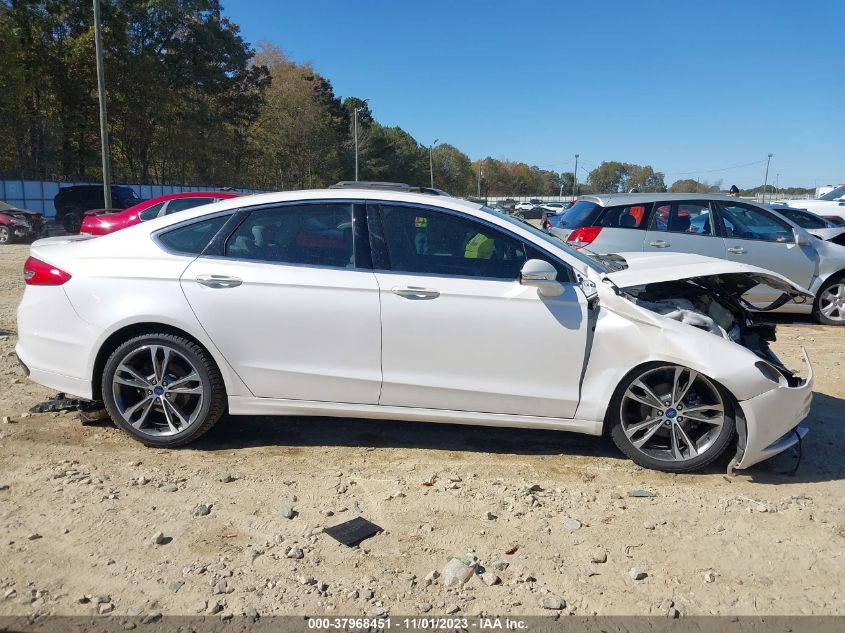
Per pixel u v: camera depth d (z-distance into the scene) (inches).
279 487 144.3
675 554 122.0
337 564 116.0
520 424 156.9
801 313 357.4
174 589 107.9
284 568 114.5
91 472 148.2
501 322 151.5
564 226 343.9
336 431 178.1
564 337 151.4
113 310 156.2
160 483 143.9
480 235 157.6
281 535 124.8
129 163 1775.3
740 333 171.2
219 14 1749.5
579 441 175.0
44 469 148.9
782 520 135.0
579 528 130.1
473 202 181.3
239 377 157.2
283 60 2684.5
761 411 144.9
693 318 156.3
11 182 1149.1
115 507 133.1
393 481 148.6
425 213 158.2
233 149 2057.1
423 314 152.1
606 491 146.2
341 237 157.8
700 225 326.0
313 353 155.6
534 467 158.1
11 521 126.7
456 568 114.5
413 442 171.9
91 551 117.8
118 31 1456.7
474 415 156.6
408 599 107.2
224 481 145.9
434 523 130.7
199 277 155.5
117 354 157.6
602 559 119.4
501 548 122.6
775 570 117.9
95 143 1673.2
